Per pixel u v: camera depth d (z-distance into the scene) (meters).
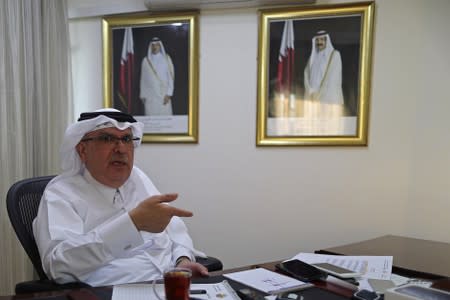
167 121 2.04
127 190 1.28
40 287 0.91
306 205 1.89
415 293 0.68
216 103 1.98
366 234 1.83
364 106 1.79
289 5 1.86
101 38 2.13
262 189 1.94
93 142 1.16
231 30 1.94
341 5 1.79
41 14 1.94
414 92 1.75
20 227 1.11
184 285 0.71
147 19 2.03
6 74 1.70
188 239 1.35
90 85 2.17
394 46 1.77
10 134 1.71
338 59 1.82
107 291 0.83
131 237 0.95
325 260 1.10
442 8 1.70
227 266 1.99
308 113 1.87
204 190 2.01
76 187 1.18
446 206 1.71
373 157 1.81
